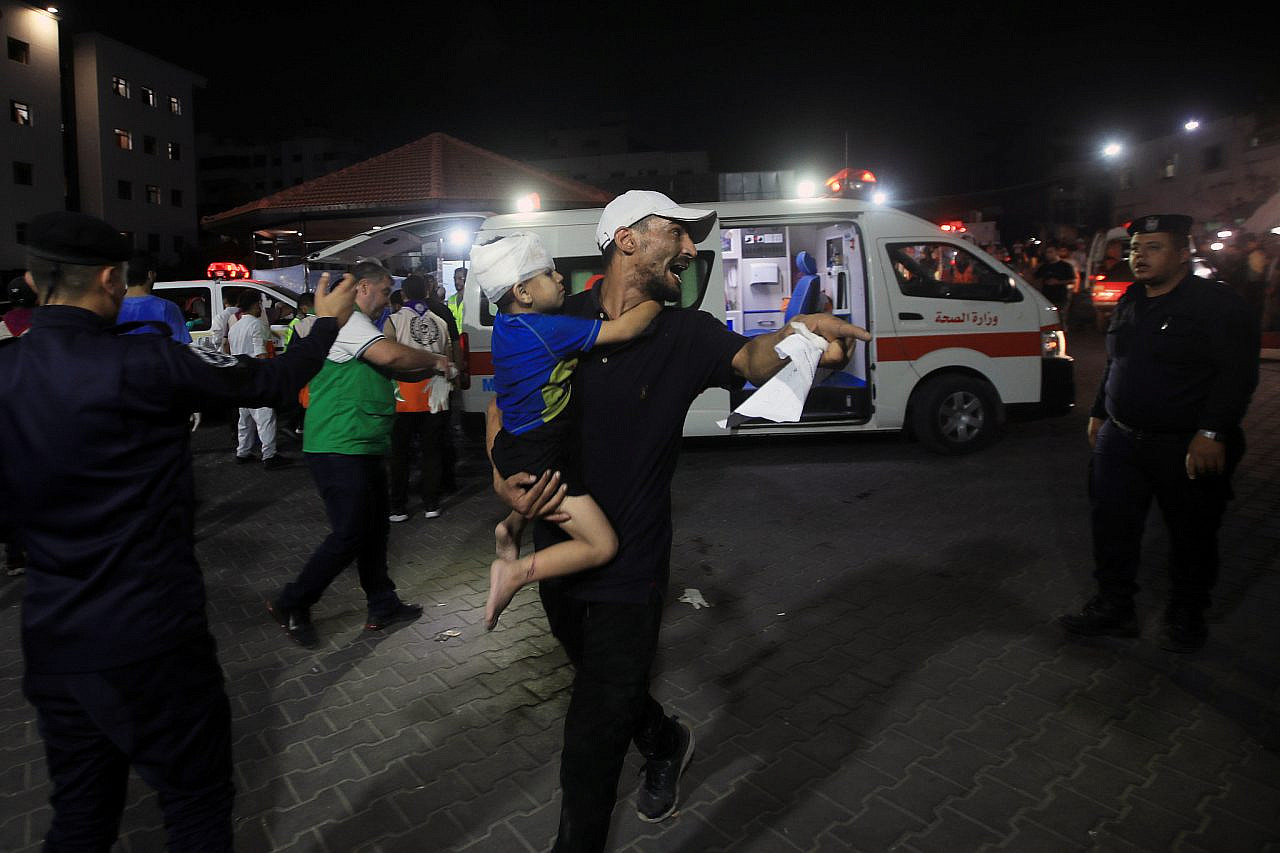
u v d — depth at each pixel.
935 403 7.46
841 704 3.38
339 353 3.74
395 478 6.27
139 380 1.81
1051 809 2.68
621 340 2.00
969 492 6.40
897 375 7.44
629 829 2.66
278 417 9.19
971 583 4.60
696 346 2.12
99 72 44.41
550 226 7.45
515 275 2.03
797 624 4.18
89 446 1.77
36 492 1.77
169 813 1.97
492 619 2.02
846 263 8.05
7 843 2.71
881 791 2.81
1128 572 3.74
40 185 38.47
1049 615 4.13
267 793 2.91
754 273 9.38
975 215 24.33
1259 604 4.16
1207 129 38.91
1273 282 12.63
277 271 14.87
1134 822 2.60
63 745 1.88
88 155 44.62
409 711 3.46
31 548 1.82
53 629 1.79
